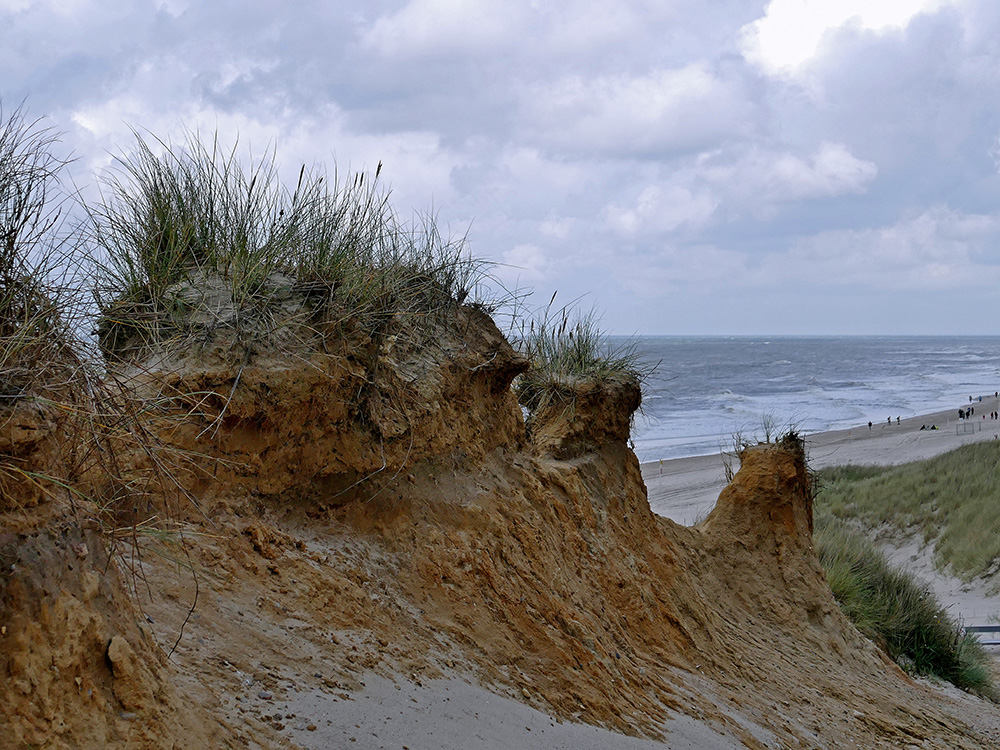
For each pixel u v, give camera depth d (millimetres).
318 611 4176
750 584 10852
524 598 5832
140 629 2809
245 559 4133
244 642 3525
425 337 6523
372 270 5598
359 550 5004
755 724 6824
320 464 4969
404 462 5539
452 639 4938
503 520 6246
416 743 3469
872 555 15656
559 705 5090
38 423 2488
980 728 10430
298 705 3289
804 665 9797
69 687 2369
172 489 3984
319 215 5461
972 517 26359
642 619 7469
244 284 4785
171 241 4938
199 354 4469
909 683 11492
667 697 6281
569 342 9688
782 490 11383
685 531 10797
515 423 7516
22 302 2592
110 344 4434
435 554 5402
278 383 4629
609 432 9359
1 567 2330
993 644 17219
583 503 7887
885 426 55156
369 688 3740
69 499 2652
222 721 2877
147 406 3172
